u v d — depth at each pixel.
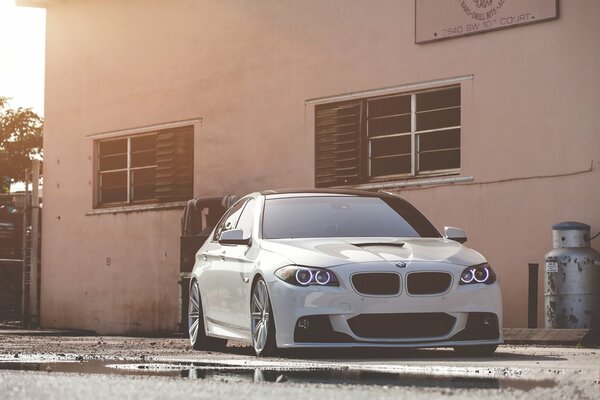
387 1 15.58
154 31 19.11
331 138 16.27
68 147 20.61
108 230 19.69
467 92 14.55
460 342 8.16
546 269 12.80
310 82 16.56
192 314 10.75
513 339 12.59
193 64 18.39
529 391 4.62
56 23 20.94
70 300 20.30
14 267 22.83
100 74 20.06
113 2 19.88
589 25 13.41
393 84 15.45
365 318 8.05
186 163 18.53
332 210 9.41
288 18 16.92
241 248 9.35
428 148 15.16
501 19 14.20
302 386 4.89
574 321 12.53
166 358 8.42
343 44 16.12
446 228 9.30
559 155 13.59
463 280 8.23
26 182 21.30
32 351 10.23
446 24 14.80
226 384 4.96
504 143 14.13
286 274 8.23
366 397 4.26
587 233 12.77
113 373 6.26
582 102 13.42
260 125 17.27
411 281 8.11
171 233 18.59
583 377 5.61
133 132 19.38
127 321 19.19
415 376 5.84
